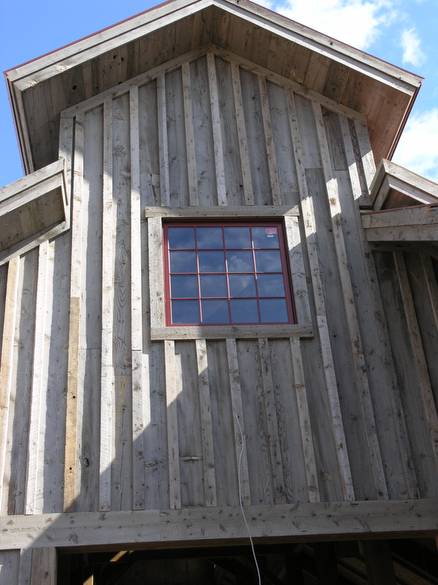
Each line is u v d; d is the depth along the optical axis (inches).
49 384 259.9
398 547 339.3
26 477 243.1
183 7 326.0
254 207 305.7
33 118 319.0
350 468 255.0
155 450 252.7
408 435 262.8
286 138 327.3
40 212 280.5
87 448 250.7
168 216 300.0
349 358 275.7
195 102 332.5
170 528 239.5
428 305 286.7
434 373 273.7
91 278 283.7
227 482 249.6
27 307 273.7
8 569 229.0
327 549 329.4
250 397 264.4
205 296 288.0
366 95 332.2
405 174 289.0
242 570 385.1
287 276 295.4
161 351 270.5
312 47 327.3
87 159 311.7
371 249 297.9
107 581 355.9
